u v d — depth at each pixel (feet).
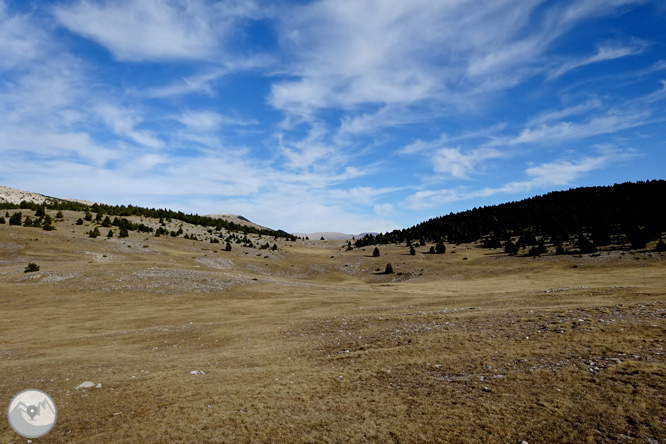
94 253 284.20
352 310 106.63
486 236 498.28
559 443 23.09
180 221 609.01
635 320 49.37
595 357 37.29
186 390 40.42
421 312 86.63
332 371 45.50
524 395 30.53
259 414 32.63
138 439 29.01
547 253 319.47
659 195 460.55
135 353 66.74
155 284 170.50
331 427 29.01
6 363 59.82
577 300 81.41
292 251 498.69
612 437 22.90
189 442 28.17
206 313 120.37
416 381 38.24
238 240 515.09
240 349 65.87
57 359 61.11
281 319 98.17
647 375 30.48
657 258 231.30
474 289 181.47
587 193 610.65
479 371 38.68
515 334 51.75
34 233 308.60
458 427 26.76
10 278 176.04
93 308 134.92
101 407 36.29
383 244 569.23
